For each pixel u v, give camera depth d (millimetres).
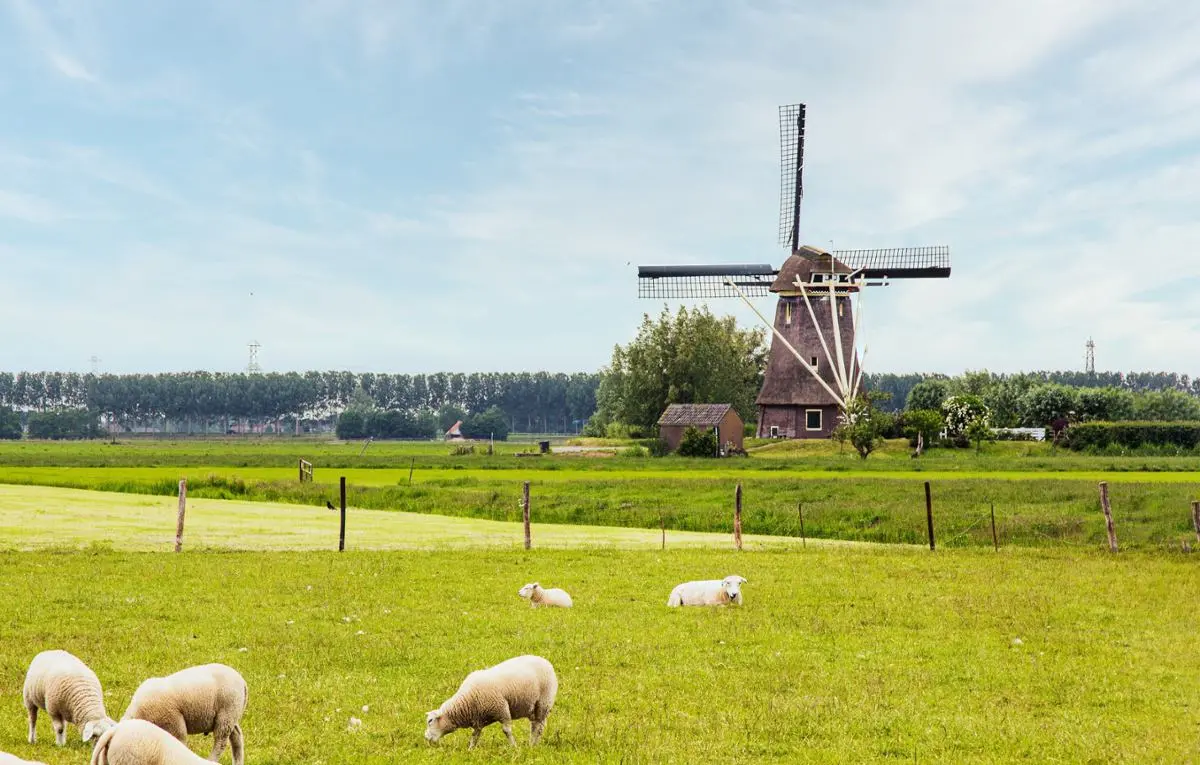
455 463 85375
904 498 47781
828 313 112500
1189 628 22250
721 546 37125
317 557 31859
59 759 12336
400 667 17672
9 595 23703
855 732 14484
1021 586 27688
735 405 142625
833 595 26094
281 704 15156
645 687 16750
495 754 13117
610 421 157625
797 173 116938
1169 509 42219
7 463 86062
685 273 119500
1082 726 14891
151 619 21344
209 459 95625
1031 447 104250
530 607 23734
